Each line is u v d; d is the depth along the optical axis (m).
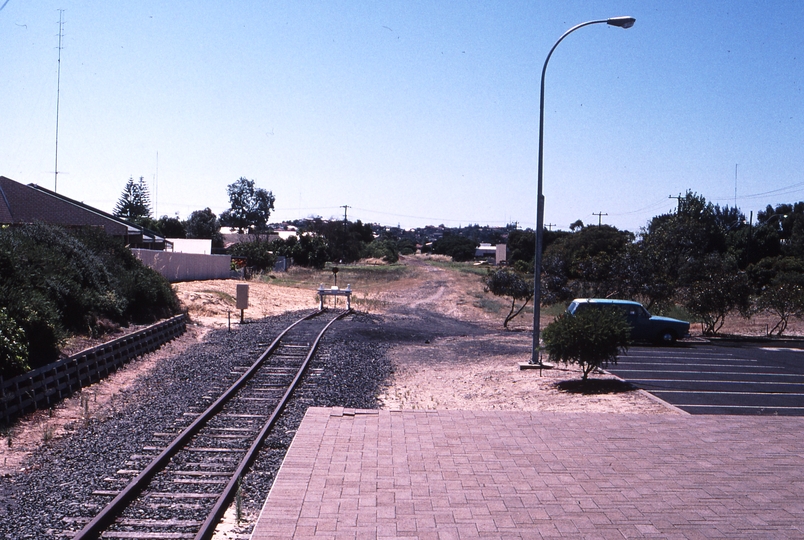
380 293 55.38
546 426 11.50
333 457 9.46
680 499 7.93
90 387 15.00
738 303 32.16
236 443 10.58
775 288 35.28
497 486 8.32
